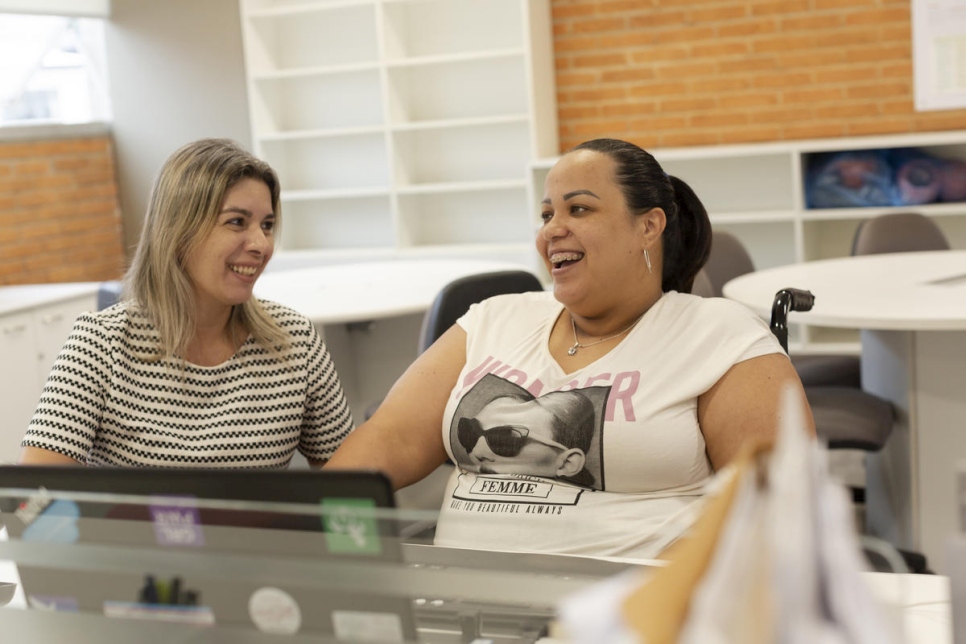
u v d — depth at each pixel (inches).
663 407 63.9
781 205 211.9
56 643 40.5
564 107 226.8
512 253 225.0
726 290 128.2
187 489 40.3
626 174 67.5
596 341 69.6
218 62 252.2
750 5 211.3
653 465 63.6
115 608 38.9
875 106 206.5
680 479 64.1
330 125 248.8
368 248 250.7
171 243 69.4
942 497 115.3
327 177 251.1
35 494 38.7
